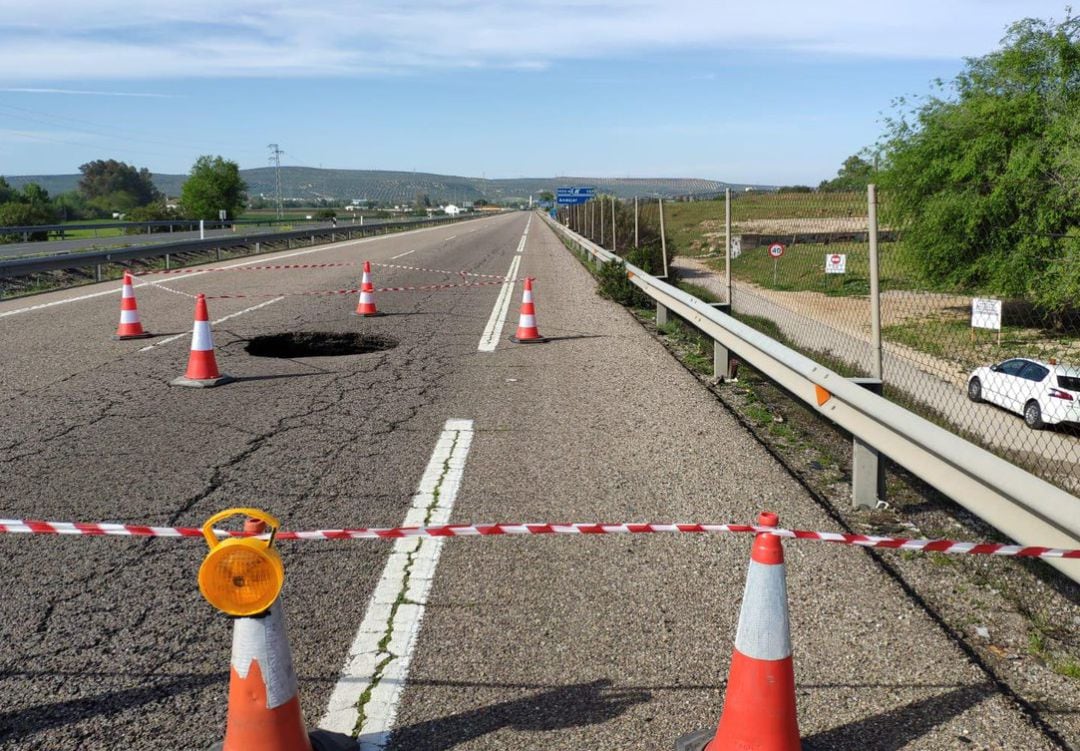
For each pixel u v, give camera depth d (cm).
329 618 429
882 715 353
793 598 454
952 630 425
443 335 1350
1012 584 481
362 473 654
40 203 8356
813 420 870
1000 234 1861
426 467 671
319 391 941
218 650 401
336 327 1390
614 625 425
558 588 464
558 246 4403
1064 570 363
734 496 612
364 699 361
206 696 364
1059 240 1750
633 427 804
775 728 311
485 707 356
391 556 504
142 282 2108
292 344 1323
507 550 514
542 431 786
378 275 2398
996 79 1973
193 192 7619
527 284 1312
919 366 1506
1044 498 371
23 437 737
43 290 1931
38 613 431
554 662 390
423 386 977
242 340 1256
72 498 589
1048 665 395
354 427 790
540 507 583
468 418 831
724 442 755
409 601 447
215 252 3184
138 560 496
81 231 5334
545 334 1389
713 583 472
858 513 592
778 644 313
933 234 1995
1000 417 1273
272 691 304
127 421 797
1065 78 1877
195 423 794
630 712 353
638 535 540
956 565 502
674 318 1592
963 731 343
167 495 598
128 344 1203
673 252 3050
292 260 2969
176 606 442
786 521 565
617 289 1861
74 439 733
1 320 1416
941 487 471
